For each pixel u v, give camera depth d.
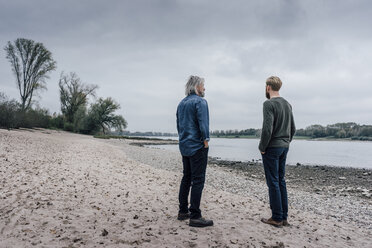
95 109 57.75
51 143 16.16
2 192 4.54
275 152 3.54
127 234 3.05
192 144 3.34
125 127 61.72
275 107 3.49
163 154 21.95
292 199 6.51
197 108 3.29
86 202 4.39
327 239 3.32
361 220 4.77
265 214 4.30
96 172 7.50
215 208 4.55
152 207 4.40
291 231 3.50
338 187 9.77
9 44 34.50
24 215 3.49
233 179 9.60
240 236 3.15
